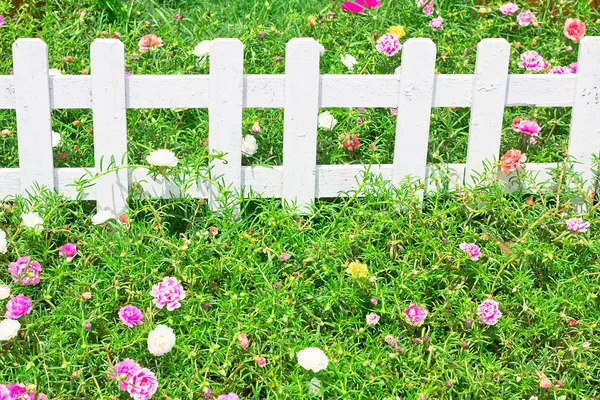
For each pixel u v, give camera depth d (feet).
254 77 5.84
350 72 6.83
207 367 5.21
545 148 6.41
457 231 5.98
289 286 5.48
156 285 5.38
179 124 6.48
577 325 5.47
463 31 7.22
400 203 5.82
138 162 6.23
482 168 6.12
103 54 5.73
